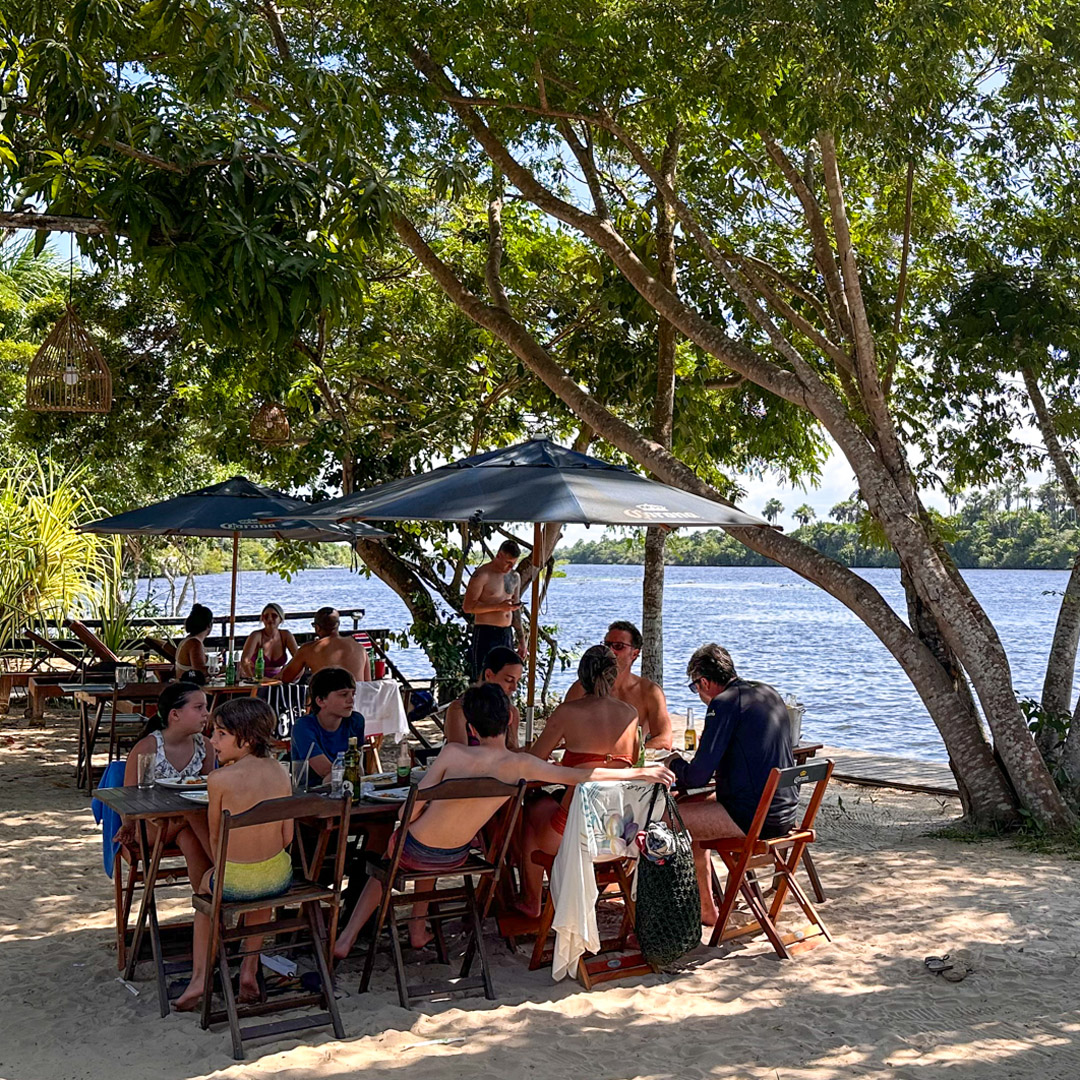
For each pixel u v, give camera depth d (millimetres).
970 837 8297
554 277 15375
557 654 13938
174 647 12906
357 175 7484
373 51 9492
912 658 8883
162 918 6215
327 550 17969
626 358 14000
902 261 9781
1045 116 9430
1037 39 9070
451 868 5230
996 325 10328
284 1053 4492
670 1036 4711
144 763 5414
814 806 5977
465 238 15227
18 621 13680
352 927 5379
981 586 102375
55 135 6609
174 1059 4426
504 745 5352
